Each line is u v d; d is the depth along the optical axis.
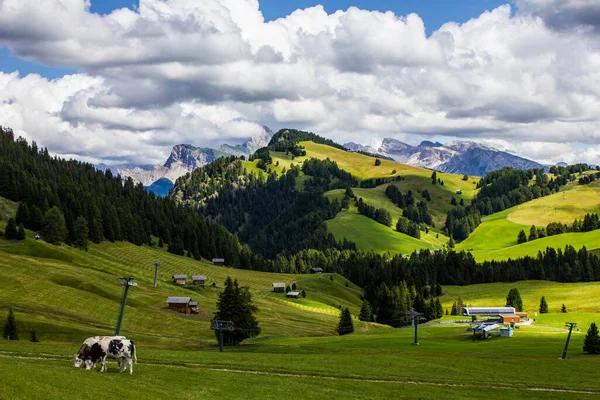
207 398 44.84
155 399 41.69
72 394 38.59
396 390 57.25
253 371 62.00
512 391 61.22
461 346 119.31
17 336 102.06
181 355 70.00
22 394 36.00
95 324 129.00
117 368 53.12
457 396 56.53
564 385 65.88
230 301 121.75
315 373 63.47
